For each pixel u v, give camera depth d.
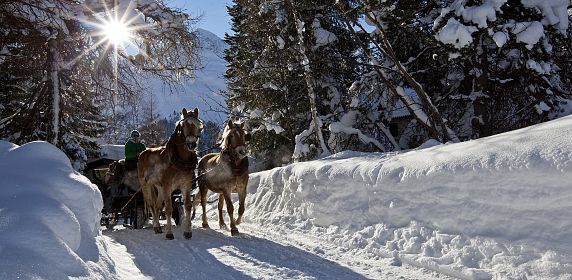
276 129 21.27
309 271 6.59
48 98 14.81
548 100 14.41
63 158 6.76
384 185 8.51
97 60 15.09
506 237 6.16
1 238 4.18
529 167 6.15
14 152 6.69
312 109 17.67
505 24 13.20
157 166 9.67
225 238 9.29
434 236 7.11
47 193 5.49
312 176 10.73
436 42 14.43
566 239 5.56
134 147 11.73
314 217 10.14
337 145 18.02
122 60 15.87
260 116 21.95
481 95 14.97
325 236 9.12
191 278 6.25
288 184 11.84
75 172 6.72
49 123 14.20
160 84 16.58
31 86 17.38
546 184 5.94
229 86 23.12
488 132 15.16
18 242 4.21
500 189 6.45
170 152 9.27
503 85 15.76
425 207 7.54
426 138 17.73
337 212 9.53
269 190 13.12
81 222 5.81
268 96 21.14
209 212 15.53
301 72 19.38
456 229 6.86
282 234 9.95
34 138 16.89
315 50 19.00
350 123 17.83
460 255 6.45
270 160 24.12
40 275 3.87
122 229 11.45
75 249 5.03
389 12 14.21
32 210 4.82
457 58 13.92
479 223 6.59
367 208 8.85
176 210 11.87
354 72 19.59
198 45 15.98
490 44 14.82
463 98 15.70
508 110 16.02
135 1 14.23
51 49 14.16
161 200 10.29
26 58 14.50
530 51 13.38
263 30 19.69
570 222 5.62
